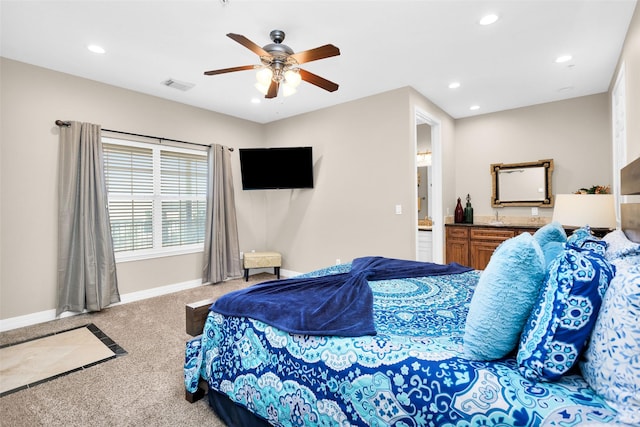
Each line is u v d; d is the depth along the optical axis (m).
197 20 2.44
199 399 1.91
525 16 2.38
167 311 3.47
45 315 3.21
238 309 1.69
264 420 1.52
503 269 1.06
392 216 3.89
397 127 3.82
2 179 3.00
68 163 3.31
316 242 4.73
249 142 5.22
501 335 1.05
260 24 2.49
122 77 3.50
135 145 3.91
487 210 4.84
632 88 2.43
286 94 2.88
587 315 0.91
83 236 3.34
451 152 4.98
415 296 1.83
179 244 4.41
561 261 0.97
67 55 2.98
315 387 1.29
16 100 3.06
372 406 1.14
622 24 2.47
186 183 4.47
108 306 3.58
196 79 3.56
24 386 2.06
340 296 1.70
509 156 4.64
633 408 0.79
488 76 3.48
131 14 2.36
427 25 2.51
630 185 1.89
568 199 2.77
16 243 3.07
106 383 2.09
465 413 0.97
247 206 5.22
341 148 4.38
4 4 2.22
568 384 0.95
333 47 2.22
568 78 3.53
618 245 1.63
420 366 1.09
